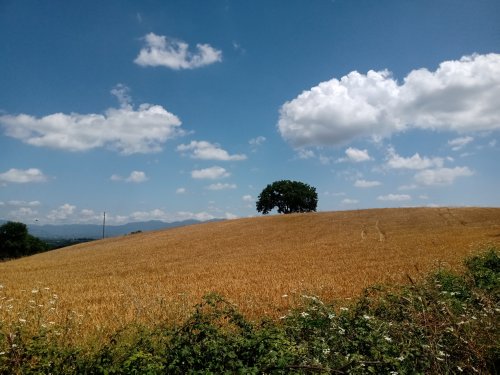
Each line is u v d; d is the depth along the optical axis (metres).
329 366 5.31
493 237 34.50
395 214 62.19
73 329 8.15
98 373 5.36
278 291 16.55
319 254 31.94
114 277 25.61
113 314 11.48
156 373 5.06
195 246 45.59
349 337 6.14
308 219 63.56
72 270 32.34
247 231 56.34
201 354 5.29
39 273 31.27
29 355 5.62
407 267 21.98
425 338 5.93
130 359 5.17
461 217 54.62
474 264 13.28
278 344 5.25
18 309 12.05
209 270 26.48
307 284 17.91
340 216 64.25
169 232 68.56
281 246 40.22
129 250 47.16
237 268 26.58
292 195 90.56
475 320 6.30
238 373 4.75
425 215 59.00
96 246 61.88
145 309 11.38
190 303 13.33
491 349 5.70
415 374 5.09
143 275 26.12
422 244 33.53
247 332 6.00
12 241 87.38
